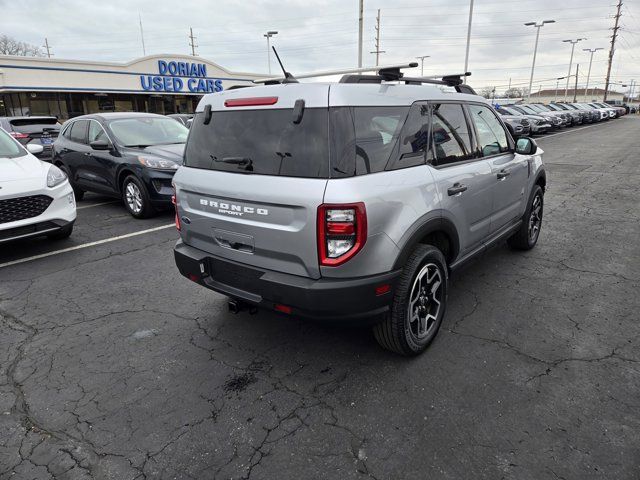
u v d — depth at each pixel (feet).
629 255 16.34
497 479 6.82
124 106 106.93
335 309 8.38
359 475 7.00
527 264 15.61
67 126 29.01
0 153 19.16
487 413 8.25
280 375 9.65
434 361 9.96
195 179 10.11
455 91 11.98
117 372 9.93
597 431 7.71
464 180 10.94
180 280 15.24
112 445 7.79
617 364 9.64
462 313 12.12
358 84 8.82
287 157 8.48
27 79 88.48
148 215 23.50
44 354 10.73
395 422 8.11
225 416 8.43
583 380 9.12
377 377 9.46
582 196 26.89
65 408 8.77
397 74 10.64
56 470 7.28
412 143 9.62
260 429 8.07
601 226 20.22
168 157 22.94
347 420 8.21
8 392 9.30
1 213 16.29
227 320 12.25
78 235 20.88
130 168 22.88
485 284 13.98
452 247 10.94
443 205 10.05
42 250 18.74
